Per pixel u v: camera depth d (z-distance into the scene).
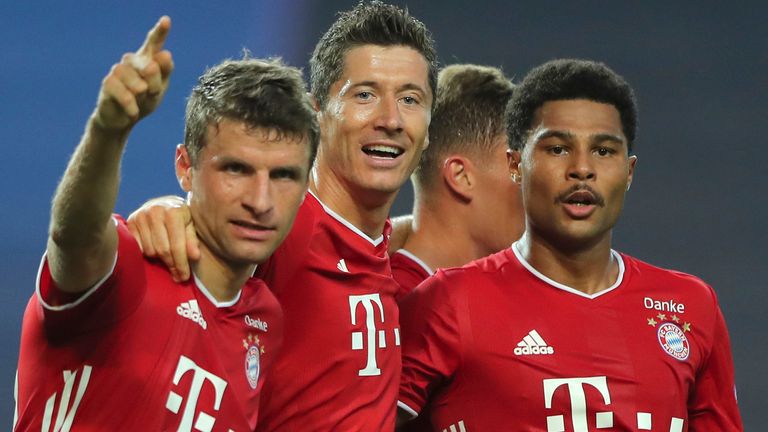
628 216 34.94
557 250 13.25
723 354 13.74
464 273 13.57
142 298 10.28
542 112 13.07
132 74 8.70
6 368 28.64
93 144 9.01
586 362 12.89
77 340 10.14
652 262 33.47
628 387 12.84
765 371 29.19
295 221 12.52
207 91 10.70
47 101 38.62
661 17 41.03
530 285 13.33
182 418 10.54
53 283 9.80
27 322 10.42
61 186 9.30
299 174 10.69
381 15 12.97
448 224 15.98
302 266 12.53
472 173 15.84
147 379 10.27
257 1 41.47
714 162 36.50
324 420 12.51
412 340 13.41
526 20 41.53
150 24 40.72
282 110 10.46
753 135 37.38
